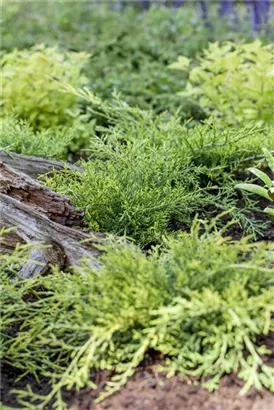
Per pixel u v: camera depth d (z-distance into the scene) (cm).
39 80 548
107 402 252
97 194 366
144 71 696
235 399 248
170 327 263
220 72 555
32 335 284
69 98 556
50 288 298
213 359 256
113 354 265
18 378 273
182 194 380
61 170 401
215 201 415
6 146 442
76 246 332
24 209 336
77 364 273
